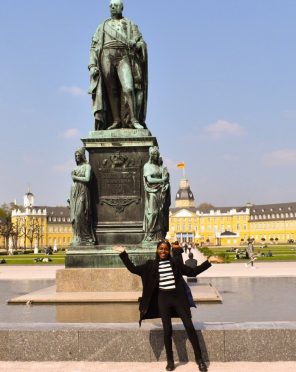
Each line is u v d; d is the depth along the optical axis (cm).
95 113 1278
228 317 952
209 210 17775
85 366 655
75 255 1176
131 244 1202
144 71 1322
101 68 1285
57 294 1130
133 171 1231
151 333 681
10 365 660
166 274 666
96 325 713
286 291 1523
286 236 16862
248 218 17588
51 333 687
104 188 1233
